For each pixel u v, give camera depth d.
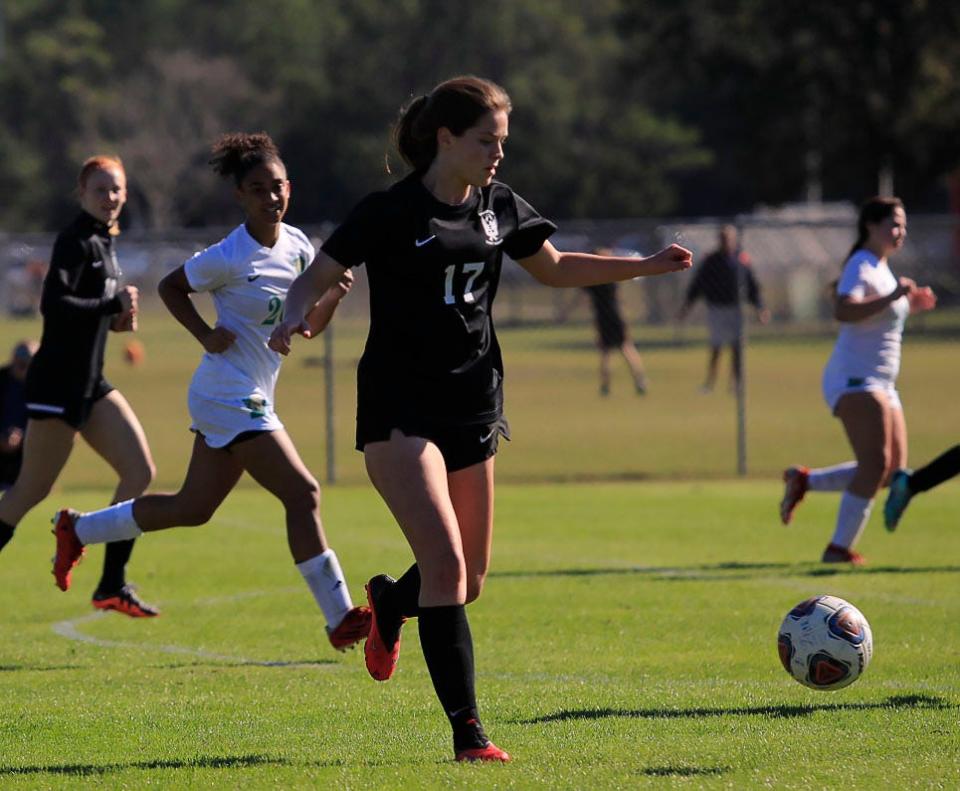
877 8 172.00
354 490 55.91
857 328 36.59
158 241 62.09
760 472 59.25
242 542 43.50
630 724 20.84
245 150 25.39
